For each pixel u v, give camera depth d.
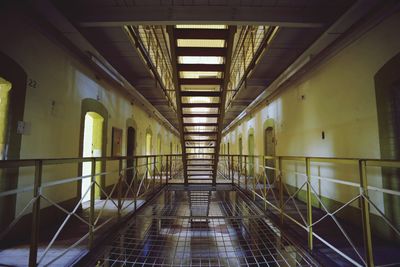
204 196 5.06
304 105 4.30
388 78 2.44
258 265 2.01
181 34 2.91
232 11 2.71
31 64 2.55
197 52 3.05
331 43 3.16
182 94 3.58
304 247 2.26
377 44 2.58
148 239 2.59
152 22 2.72
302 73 4.20
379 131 2.56
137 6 2.69
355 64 2.94
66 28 2.78
